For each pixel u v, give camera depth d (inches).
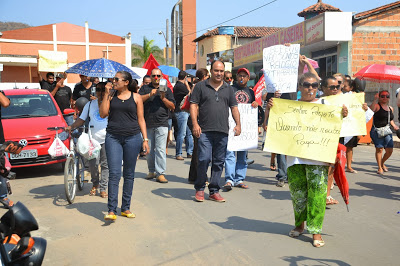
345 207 275.7
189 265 182.2
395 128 389.1
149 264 183.8
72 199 287.7
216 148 289.7
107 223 240.8
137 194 310.3
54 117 405.4
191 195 309.1
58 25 1659.7
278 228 232.1
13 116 403.2
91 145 286.0
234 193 315.3
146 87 357.1
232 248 201.6
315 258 189.0
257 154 523.8
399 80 385.7
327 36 762.8
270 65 267.1
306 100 214.1
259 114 338.0
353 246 204.2
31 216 111.4
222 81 290.4
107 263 185.2
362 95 277.7
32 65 1539.1
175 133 480.4
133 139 245.4
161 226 235.6
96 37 1715.1
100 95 287.0
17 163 365.4
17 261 102.8
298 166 209.5
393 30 770.8
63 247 203.9
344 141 300.7
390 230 228.7
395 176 378.9
